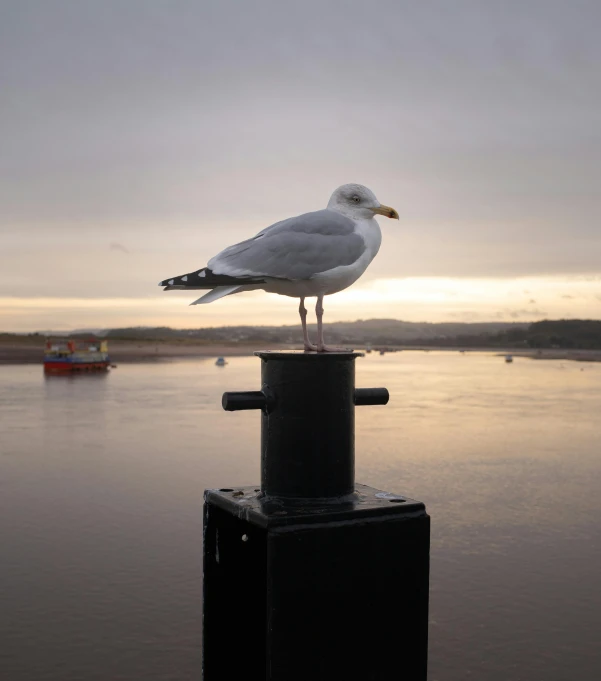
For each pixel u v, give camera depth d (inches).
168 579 494.9
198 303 154.9
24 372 3294.8
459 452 1067.3
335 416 101.4
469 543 601.9
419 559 95.6
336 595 91.6
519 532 636.1
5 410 1567.4
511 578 517.7
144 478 829.2
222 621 106.1
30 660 387.9
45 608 446.3
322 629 90.9
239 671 105.2
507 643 419.5
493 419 1496.1
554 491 807.7
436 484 845.8
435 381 2891.2
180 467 901.8
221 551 106.3
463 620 446.9
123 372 3383.4
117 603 456.4
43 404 1718.8
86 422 1353.3
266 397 101.7
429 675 383.2
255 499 100.9
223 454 999.0
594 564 548.7
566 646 415.8
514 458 1021.8
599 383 2866.6
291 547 89.4
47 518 643.5
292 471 101.0
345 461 102.3
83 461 936.3
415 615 95.5
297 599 89.9
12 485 781.9
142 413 1519.4
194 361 5064.0
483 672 389.4
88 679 372.8
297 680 90.0
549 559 560.4
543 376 3388.3
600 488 826.2
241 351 7682.1
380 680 93.7
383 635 93.7
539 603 474.0
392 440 1179.3
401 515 95.5
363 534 92.6
